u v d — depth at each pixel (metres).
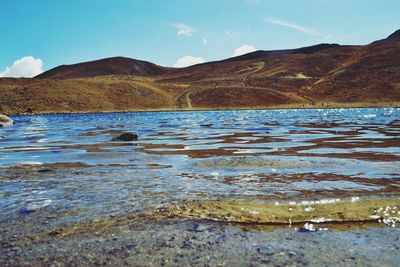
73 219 4.58
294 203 5.09
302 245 3.72
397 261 3.32
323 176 6.92
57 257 3.53
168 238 3.94
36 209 5.00
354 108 82.69
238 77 147.62
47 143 14.38
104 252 3.62
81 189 6.10
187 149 11.61
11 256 3.56
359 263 3.30
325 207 4.90
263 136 16.09
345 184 6.19
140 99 101.62
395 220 4.38
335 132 17.73
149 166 8.41
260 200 5.28
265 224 4.35
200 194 5.68
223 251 3.60
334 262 3.33
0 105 82.81
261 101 101.06
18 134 20.06
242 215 4.64
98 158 9.81
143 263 3.38
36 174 7.50
